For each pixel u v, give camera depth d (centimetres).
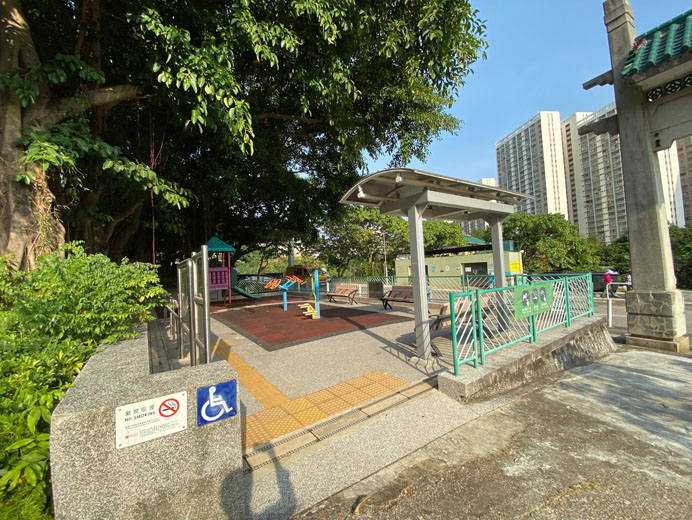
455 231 3559
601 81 673
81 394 168
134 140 816
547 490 236
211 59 492
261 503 227
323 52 679
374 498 231
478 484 244
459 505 224
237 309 1134
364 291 1583
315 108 1004
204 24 534
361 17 634
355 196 538
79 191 606
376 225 3522
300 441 297
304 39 670
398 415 341
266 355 555
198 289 433
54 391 199
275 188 1373
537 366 466
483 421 336
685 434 307
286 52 646
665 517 209
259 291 1844
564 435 309
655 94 597
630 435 308
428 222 3544
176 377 191
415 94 1002
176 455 176
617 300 1391
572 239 2527
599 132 675
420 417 338
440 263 2322
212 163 1038
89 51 581
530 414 351
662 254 607
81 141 428
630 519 209
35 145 379
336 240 3541
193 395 181
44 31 573
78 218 605
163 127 839
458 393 371
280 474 255
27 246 406
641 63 552
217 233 1745
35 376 208
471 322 449
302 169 1495
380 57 808
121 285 347
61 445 150
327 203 1521
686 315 973
